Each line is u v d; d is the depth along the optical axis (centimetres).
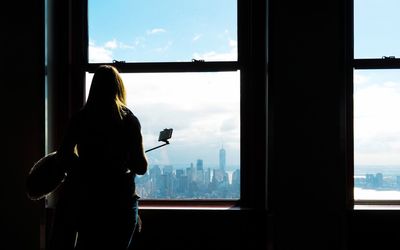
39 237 283
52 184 208
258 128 293
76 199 200
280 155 277
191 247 283
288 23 279
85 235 200
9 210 285
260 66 293
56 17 303
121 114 209
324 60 278
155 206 296
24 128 286
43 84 286
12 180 285
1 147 287
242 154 298
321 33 279
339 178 274
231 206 296
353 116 292
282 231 275
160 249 284
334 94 277
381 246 274
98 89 210
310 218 274
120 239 200
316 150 276
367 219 275
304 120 277
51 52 299
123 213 200
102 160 203
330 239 274
